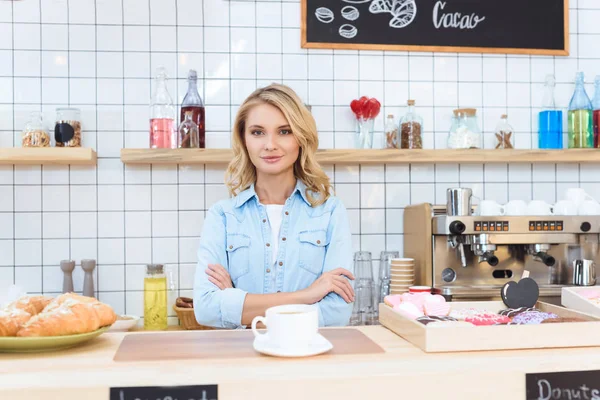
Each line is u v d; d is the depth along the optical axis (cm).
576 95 273
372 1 276
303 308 113
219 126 271
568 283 259
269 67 273
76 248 263
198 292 166
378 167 278
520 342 110
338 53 276
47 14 263
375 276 277
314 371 98
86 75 265
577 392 103
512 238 238
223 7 271
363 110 265
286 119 169
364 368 99
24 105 262
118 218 265
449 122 282
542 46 285
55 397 94
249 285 178
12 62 262
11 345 107
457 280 251
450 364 102
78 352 110
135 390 95
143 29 267
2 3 261
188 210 269
